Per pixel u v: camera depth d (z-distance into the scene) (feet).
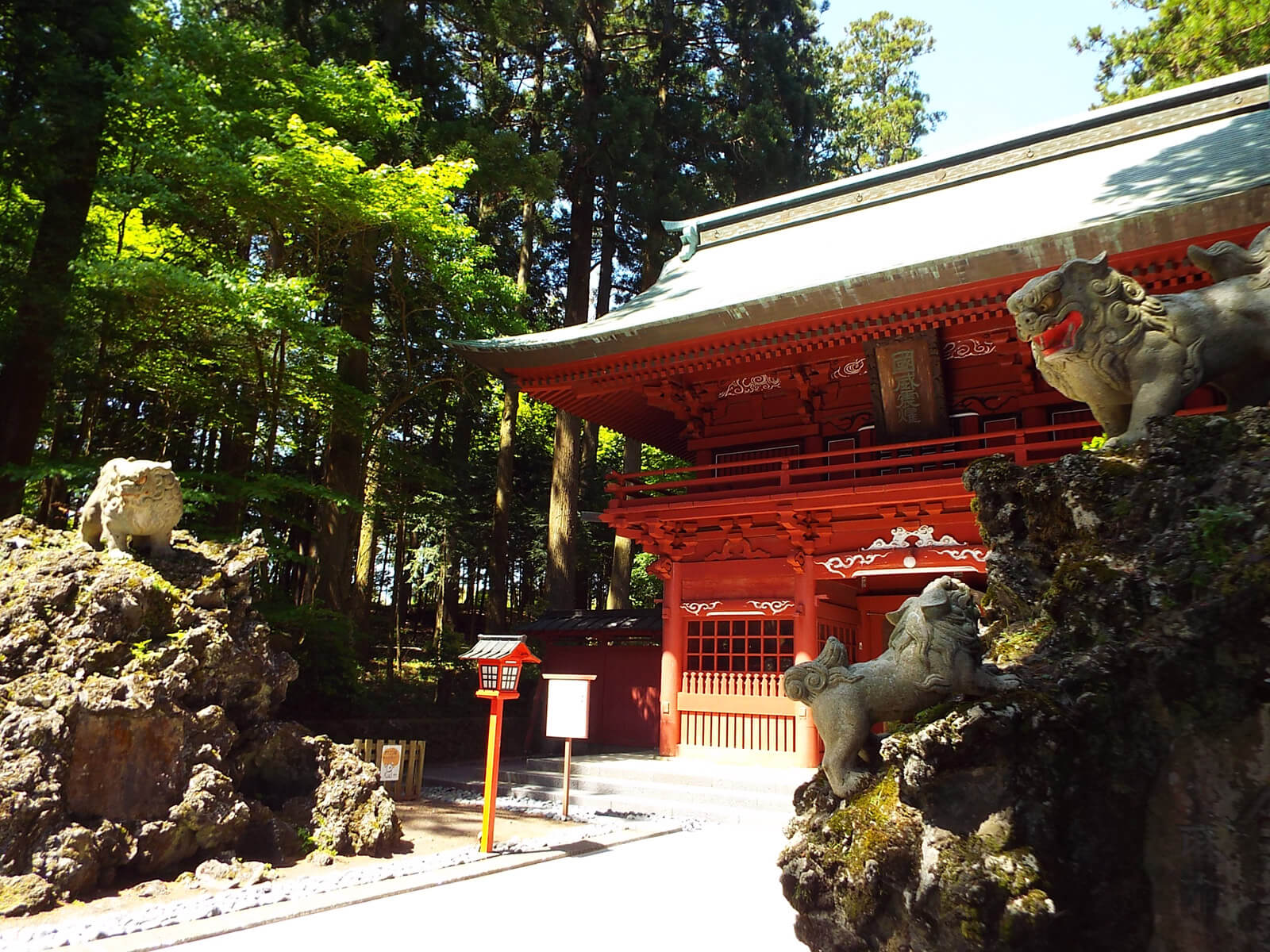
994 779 11.45
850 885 12.52
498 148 71.31
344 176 49.67
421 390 72.95
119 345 53.42
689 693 54.19
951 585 14.97
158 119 50.24
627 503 56.70
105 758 24.73
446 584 99.66
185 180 50.96
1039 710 11.67
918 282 42.55
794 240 68.59
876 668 14.98
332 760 31.58
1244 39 69.26
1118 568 13.55
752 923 23.20
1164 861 11.83
